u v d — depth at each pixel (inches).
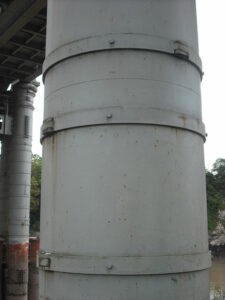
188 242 143.6
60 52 157.9
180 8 162.4
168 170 142.5
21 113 617.3
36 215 1555.1
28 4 417.4
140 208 136.1
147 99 143.8
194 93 160.1
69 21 159.8
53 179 153.8
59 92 156.7
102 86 145.6
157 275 134.1
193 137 155.1
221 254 1793.8
